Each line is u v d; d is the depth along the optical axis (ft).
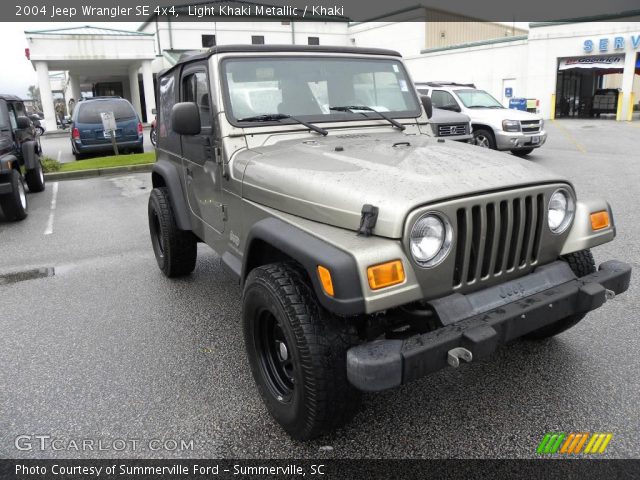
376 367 7.16
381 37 113.70
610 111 81.92
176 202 14.98
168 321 14.15
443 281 7.97
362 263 7.25
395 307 8.13
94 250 21.25
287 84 11.70
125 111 48.75
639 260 16.79
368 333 8.30
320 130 11.43
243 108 11.26
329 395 7.96
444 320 7.85
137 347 12.72
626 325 12.59
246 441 9.13
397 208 7.53
